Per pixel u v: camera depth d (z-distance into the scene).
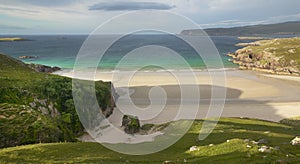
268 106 52.62
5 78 36.97
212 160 17.33
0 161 16.05
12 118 25.61
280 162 15.45
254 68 106.69
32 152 18.11
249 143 19.64
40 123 25.66
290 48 124.00
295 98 59.66
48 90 36.47
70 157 17.67
